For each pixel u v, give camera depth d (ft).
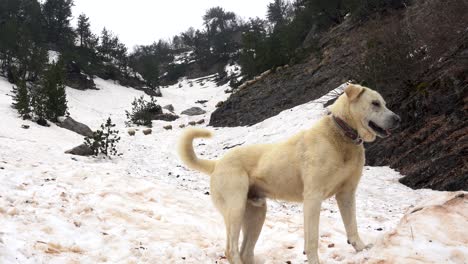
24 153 36.40
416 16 50.52
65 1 149.79
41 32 137.80
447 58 39.01
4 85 97.04
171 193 26.91
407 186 30.40
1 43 104.01
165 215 22.47
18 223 17.48
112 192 24.58
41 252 14.88
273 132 48.98
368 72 44.52
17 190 22.57
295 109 54.39
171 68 208.54
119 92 127.34
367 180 31.58
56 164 32.24
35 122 59.26
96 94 118.42
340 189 14.83
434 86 35.99
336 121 14.37
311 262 13.67
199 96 135.95
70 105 94.73
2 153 34.42
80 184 26.16
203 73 194.90
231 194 15.34
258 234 16.24
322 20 93.66
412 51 42.88
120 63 151.33
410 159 33.01
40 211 19.51
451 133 31.53
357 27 71.67
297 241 18.70
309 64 72.08
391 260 12.18
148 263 15.78
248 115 63.98
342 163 14.01
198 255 16.99
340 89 51.65
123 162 42.27
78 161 38.09
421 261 11.92
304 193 14.14
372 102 14.21
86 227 18.54
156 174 35.42
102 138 44.68
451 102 33.63
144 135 68.85
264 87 72.28
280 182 14.90
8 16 135.23
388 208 25.66
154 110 91.15
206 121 79.25
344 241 18.33
